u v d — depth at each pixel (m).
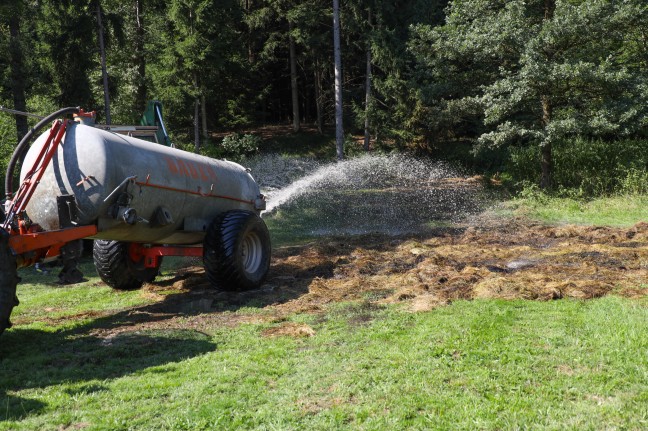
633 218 13.49
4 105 23.62
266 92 33.88
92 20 23.09
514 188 20.98
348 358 4.52
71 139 5.95
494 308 5.71
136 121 28.61
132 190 6.22
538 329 4.96
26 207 5.93
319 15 29.95
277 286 7.82
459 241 11.13
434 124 21.86
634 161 18.23
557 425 3.29
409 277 7.53
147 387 4.11
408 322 5.44
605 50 19.08
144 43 30.55
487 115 19.12
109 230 6.21
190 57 27.77
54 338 5.62
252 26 31.52
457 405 3.58
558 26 17.39
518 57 19.50
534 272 7.56
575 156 19.64
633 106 17.25
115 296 7.75
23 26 23.33
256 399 3.85
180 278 8.84
